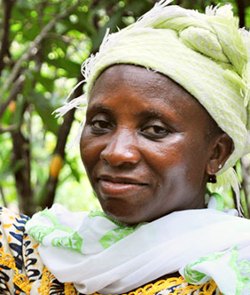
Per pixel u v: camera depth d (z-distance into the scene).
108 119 1.02
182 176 1.01
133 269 1.02
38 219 1.15
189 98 1.01
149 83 1.00
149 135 1.00
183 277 1.01
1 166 2.80
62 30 2.18
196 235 1.01
